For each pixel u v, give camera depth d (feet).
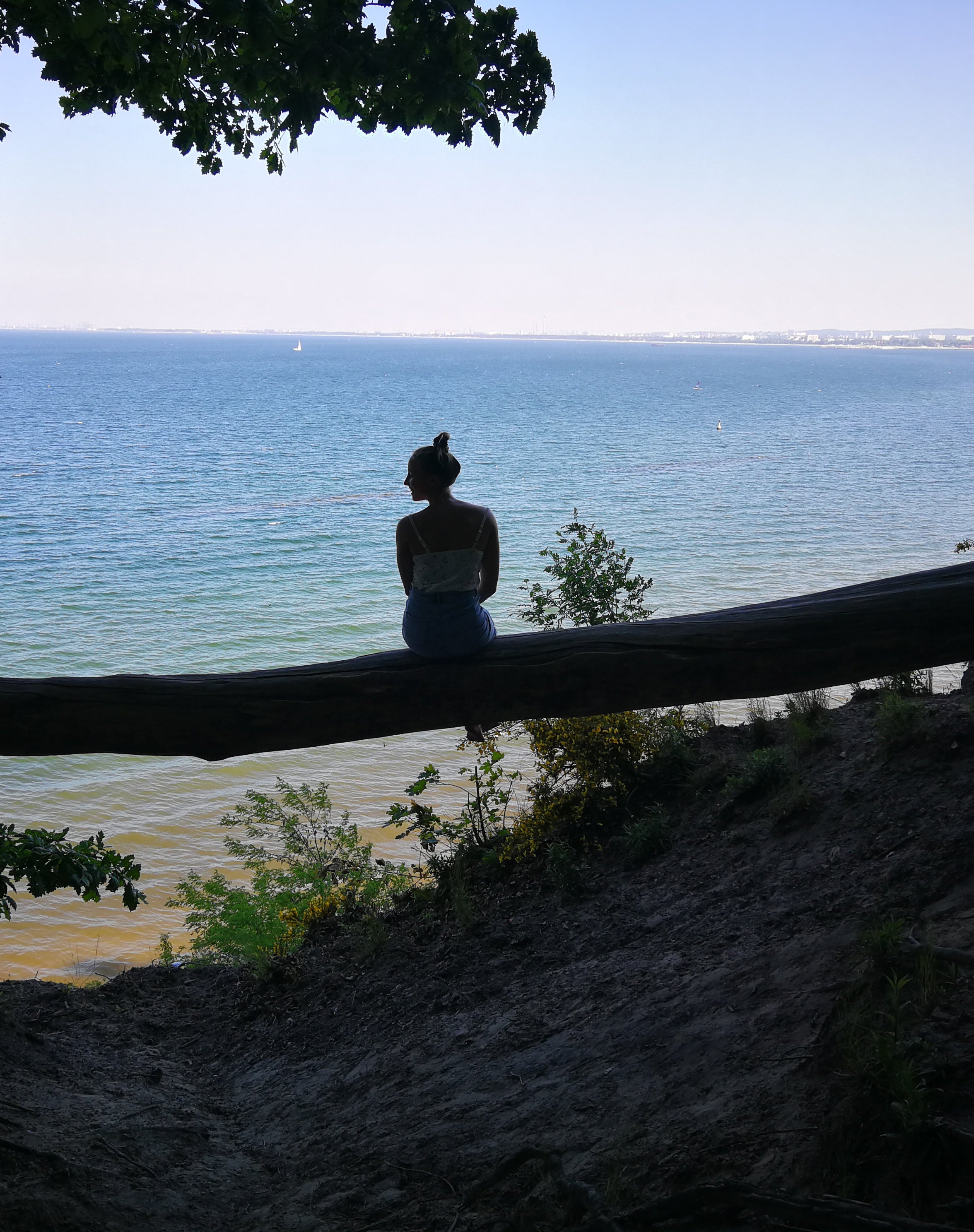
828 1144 12.29
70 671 92.94
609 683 12.55
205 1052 28.04
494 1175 14.98
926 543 147.74
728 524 165.37
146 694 12.62
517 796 55.93
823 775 25.49
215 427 357.00
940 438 329.72
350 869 36.14
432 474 12.62
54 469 242.37
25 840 23.00
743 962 18.81
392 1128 18.42
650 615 31.40
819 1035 14.80
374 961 28.45
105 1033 29.40
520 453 276.62
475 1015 22.30
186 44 17.13
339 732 12.84
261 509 189.67
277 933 32.50
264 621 110.32
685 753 29.91
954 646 12.24
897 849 20.29
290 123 15.84
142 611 114.21
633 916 23.84
